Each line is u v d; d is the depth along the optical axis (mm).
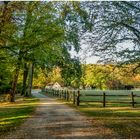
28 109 29391
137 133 14898
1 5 18031
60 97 52812
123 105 33031
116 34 16203
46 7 21922
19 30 21641
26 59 23250
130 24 15789
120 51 16203
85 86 90875
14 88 43000
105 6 15789
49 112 25812
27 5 20188
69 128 16250
